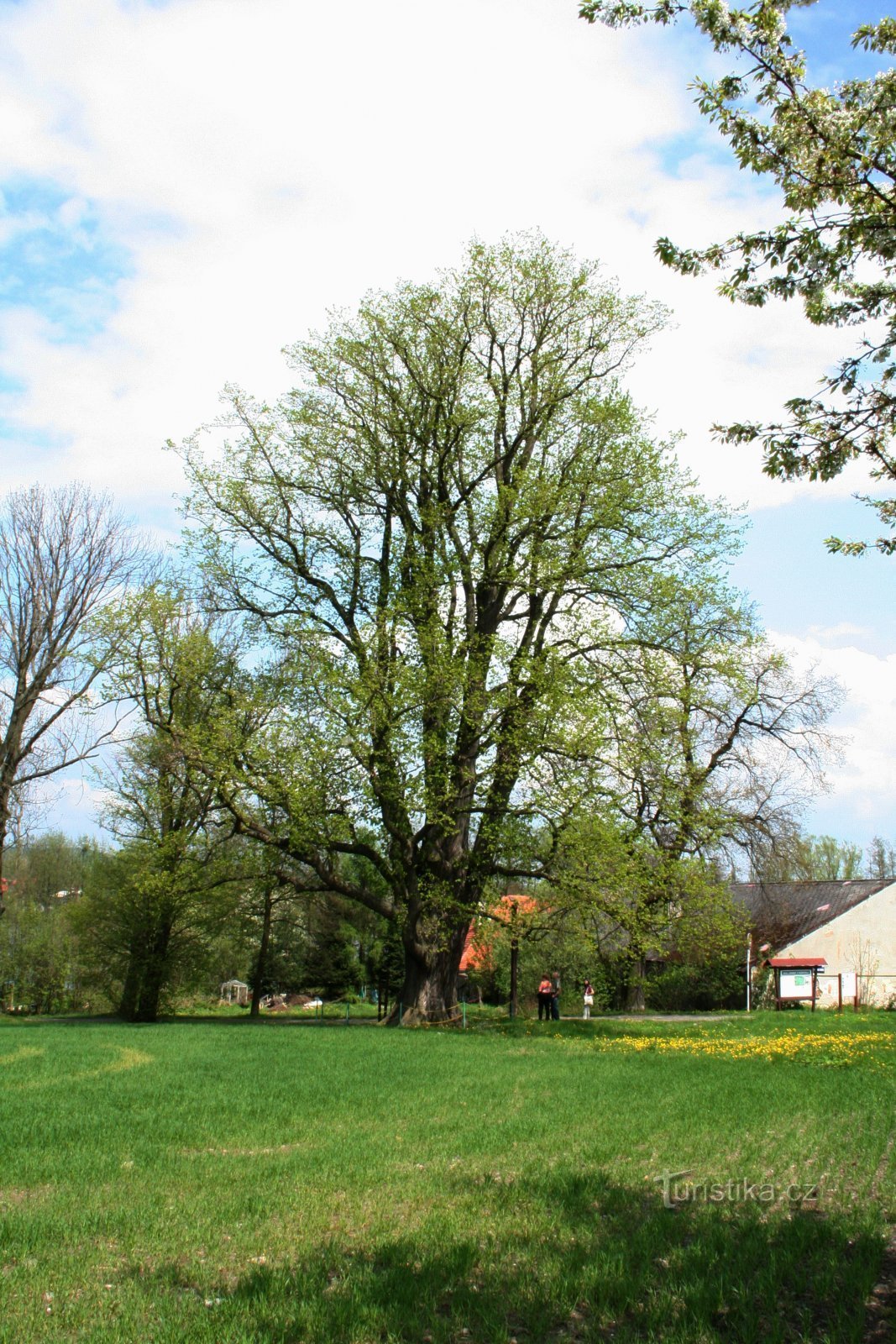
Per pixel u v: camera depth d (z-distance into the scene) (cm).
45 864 6719
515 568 2739
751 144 764
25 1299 572
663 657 2748
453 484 2994
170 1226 714
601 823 2525
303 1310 550
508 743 2620
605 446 2838
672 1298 578
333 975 5731
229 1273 627
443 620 2820
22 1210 755
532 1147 1005
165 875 2894
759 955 5412
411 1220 743
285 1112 1190
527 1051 2034
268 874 2861
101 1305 564
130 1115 1161
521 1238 696
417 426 2931
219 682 2825
